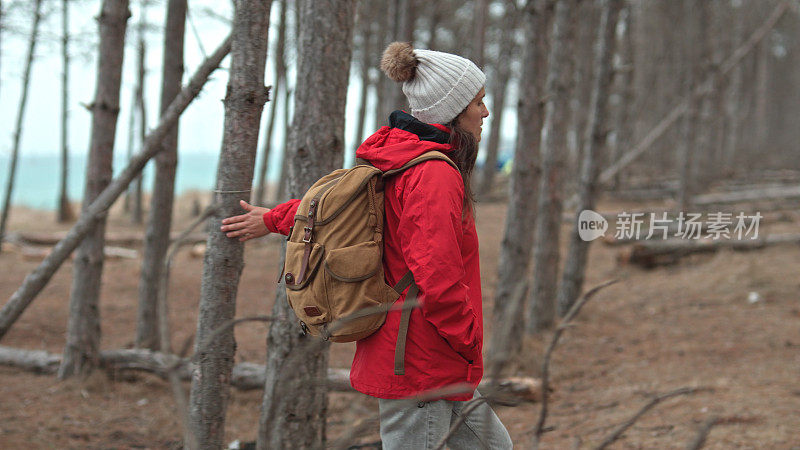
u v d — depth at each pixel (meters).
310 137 3.26
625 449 4.07
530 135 6.27
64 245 3.67
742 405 4.69
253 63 2.42
